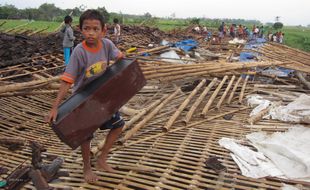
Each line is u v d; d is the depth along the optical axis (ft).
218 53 49.06
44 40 43.55
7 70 27.84
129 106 21.20
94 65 10.57
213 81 24.67
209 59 41.37
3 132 16.53
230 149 14.24
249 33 96.84
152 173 12.60
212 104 20.72
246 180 12.16
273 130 16.58
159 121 17.94
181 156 13.92
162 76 24.62
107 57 11.01
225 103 20.98
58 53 37.11
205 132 16.51
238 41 69.46
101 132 16.89
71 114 10.00
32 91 20.36
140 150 14.56
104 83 10.57
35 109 20.12
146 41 57.16
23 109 19.81
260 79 28.45
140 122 17.19
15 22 104.22
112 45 11.19
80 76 10.76
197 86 23.49
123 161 13.58
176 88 24.35
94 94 10.38
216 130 16.74
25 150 14.62
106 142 12.12
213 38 78.02
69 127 9.98
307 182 11.85
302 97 19.85
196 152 14.28
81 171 12.85
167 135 16.25
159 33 75.87
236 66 27.71
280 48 54.39
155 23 120.98
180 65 27.09
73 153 14.55
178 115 18.22
